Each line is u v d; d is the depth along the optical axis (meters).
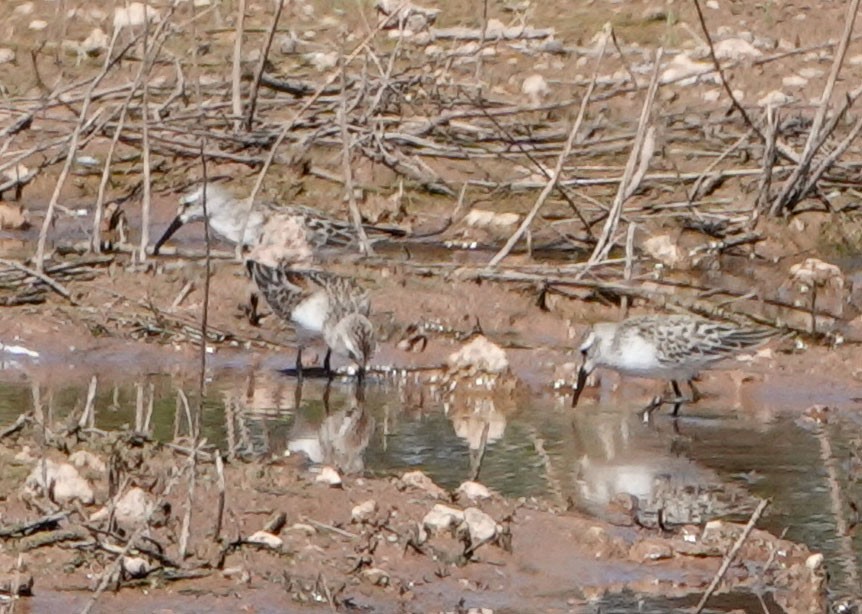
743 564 10.15
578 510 10.91
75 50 21.00
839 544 10.50
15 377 13.44
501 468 11.73
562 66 21.12
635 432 12.73
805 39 22.09
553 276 15.48
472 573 9.85
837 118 17.59
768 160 17.50
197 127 18.22
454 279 15.55
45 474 10.07
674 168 18.25
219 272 15.48
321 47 21.05
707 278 16.62
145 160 15.77
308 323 13.90
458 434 12.54
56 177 18.12
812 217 17.94
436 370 14.05
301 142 18.16
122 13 21.30
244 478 10.70
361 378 13.60
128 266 15.49
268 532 9.95
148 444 11.22
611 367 13.52
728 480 11.62
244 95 19.41
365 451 11.98
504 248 16.02
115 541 9.60
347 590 9.50
